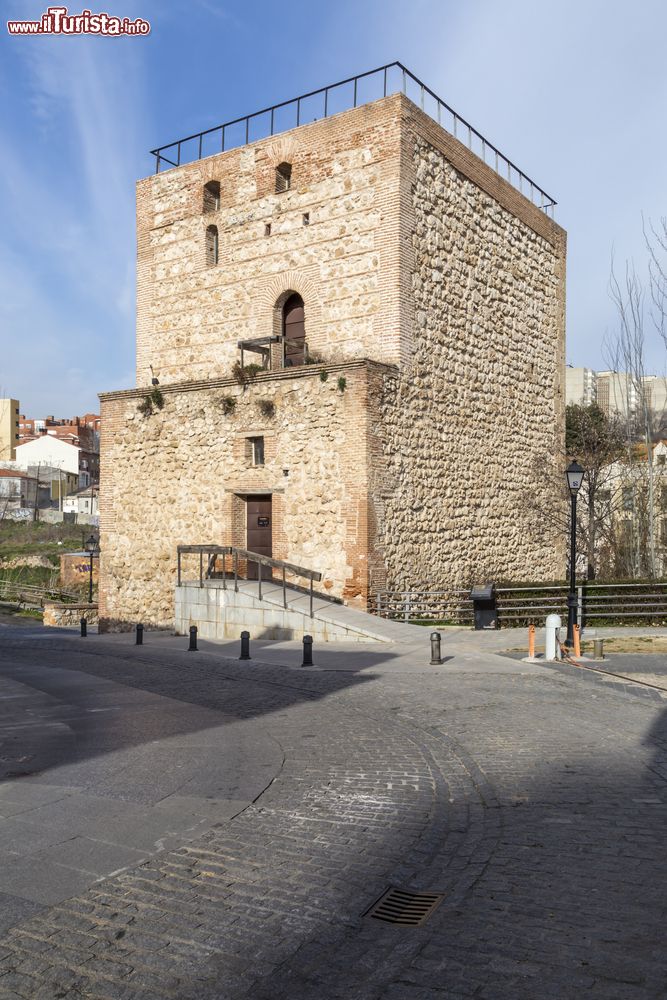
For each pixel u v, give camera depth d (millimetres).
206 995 3906
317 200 22438
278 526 20984
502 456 25469
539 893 4914
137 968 4156
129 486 24641
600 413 40031
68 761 8609
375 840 6023
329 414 20094
